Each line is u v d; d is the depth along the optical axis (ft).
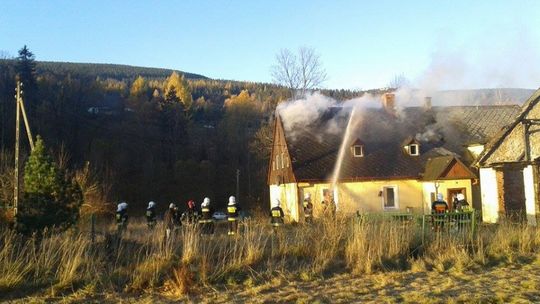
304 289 33.06
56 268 35.91
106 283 33.88
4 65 259.19
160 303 30.60
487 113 129.49
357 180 106.52
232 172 227.81
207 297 31.58
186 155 243.81
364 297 30.60
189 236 39.40
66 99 257.96
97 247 39.63
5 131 187.83
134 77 450.30
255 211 109.50
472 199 102.42
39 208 58.95
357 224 42.86
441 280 34.53
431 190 104.83
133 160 227.81
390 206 107.65
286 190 114.83
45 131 206.90
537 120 63.72
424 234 43.96
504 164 73.92
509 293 30.32
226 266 36.73
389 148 115.44
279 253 40.14
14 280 33.14
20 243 38.58
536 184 61.87
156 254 37.06
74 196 63.77
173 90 276.41
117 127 255.70
